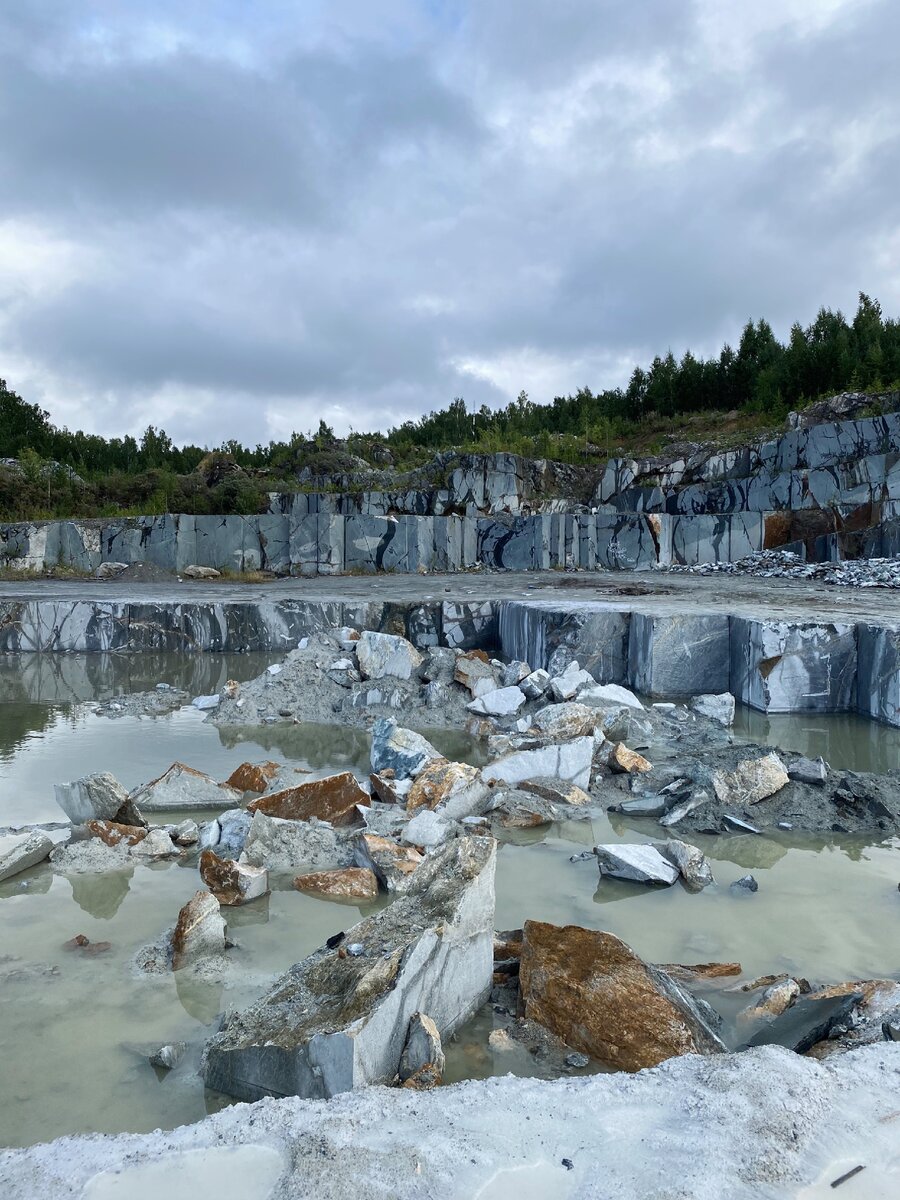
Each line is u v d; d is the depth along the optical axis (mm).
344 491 38844
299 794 6773
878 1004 3766
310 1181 2258
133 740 9758
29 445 52688
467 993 3922
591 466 37719
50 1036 3807
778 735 9758
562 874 5809
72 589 22172
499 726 10008
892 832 6641
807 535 25641
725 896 5457
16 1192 2297
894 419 26500
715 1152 2381
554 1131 2518
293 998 3635
